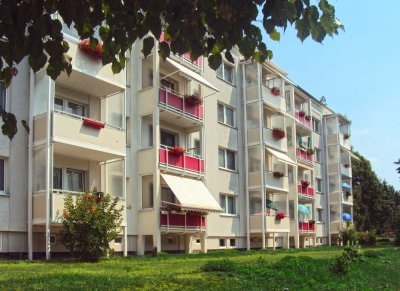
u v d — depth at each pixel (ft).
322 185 167.22
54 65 17.90
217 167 101.30
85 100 72.74
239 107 111.96
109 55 19.89
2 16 15.51
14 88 61.82
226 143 105.50
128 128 80.59
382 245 155.94
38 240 62.03
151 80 84.99
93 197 58.23
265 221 107.14
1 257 58.39
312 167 147.02
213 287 33.63
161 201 80.28
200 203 82.99
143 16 18.24
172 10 16.44
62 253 64.34
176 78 91.91
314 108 165.27
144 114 81.92
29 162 61.77
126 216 75.61
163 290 31.45
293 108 135.64
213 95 102.37
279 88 121.49
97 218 56.39
